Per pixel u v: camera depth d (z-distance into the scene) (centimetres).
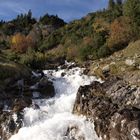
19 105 3438
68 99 3566
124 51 4906
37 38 10119
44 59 6062
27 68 4653
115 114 2670
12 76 4159
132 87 3203
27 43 8175
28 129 2991
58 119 3072
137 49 4634
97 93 3309
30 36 9825
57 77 4603
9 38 10762
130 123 2497
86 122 2888
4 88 3891
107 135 2659
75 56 6216
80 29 8456
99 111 2884
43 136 2811
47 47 8438
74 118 3020
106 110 2872
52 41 8556
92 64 4925
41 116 3244
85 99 3152
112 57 4888
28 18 13938
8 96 3750
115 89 3275
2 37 11500
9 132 3098
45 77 4450
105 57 5191
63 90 4172
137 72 3747
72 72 4731
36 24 12638
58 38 8662
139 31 5175
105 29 6744
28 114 3238
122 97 3091
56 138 2795
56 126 2869
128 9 5669
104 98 3128
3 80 4038
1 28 12800
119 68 4159
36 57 5916
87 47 5688
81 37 7538
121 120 2577
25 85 4084
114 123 2623
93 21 8562
